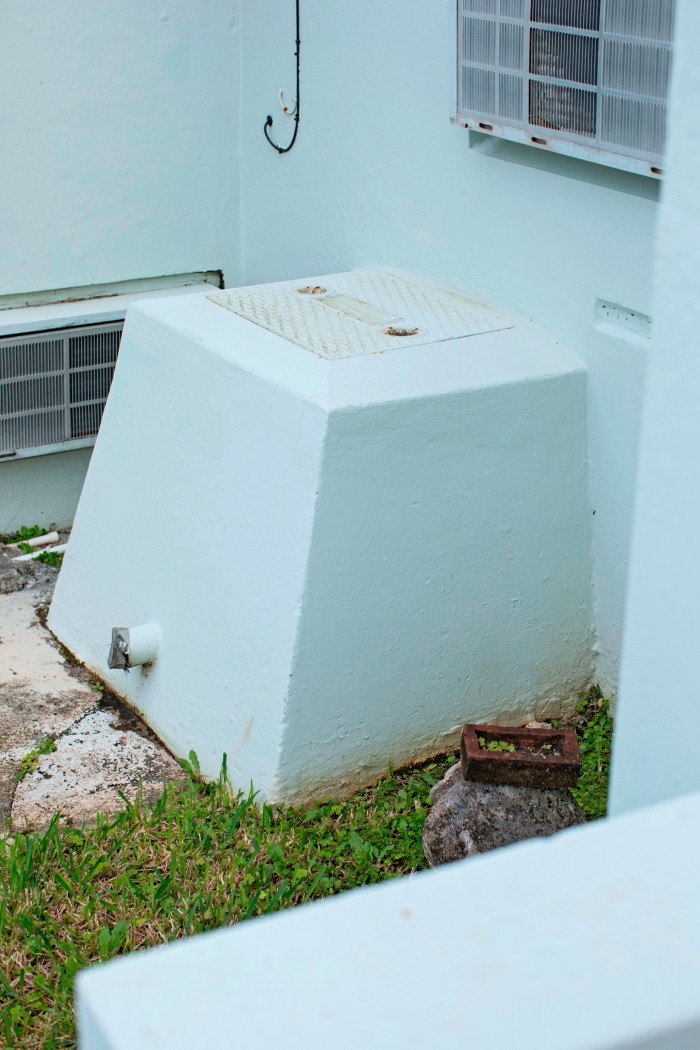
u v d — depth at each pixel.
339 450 3.32
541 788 3.10
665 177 1.66
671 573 1.72
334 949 1.11
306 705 3.43
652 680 1.78
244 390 3.59
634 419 3.56
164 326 3.97
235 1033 1.03
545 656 3.88
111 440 4.28
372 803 3.56
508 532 3.69
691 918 1.15
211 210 5.37
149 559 4.01
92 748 3.87
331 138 4.68
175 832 3.36
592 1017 1.05
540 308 3.82
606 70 3.23
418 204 4.27
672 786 1.77
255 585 3.51
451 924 1.14
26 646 4.48
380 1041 1.03
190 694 3.78
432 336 3.74
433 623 3.61
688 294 1.64
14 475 5.29
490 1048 1.03
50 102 4.87
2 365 5.01
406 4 4.08
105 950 2.95
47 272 5.12
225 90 5.20
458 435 3.51
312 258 4.98
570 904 1.17
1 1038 2.74
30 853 3.21
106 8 4.85
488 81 3.66
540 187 3.70
